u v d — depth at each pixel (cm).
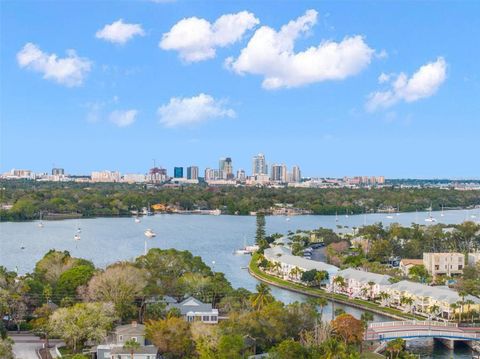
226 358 15200
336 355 15688
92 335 16438
